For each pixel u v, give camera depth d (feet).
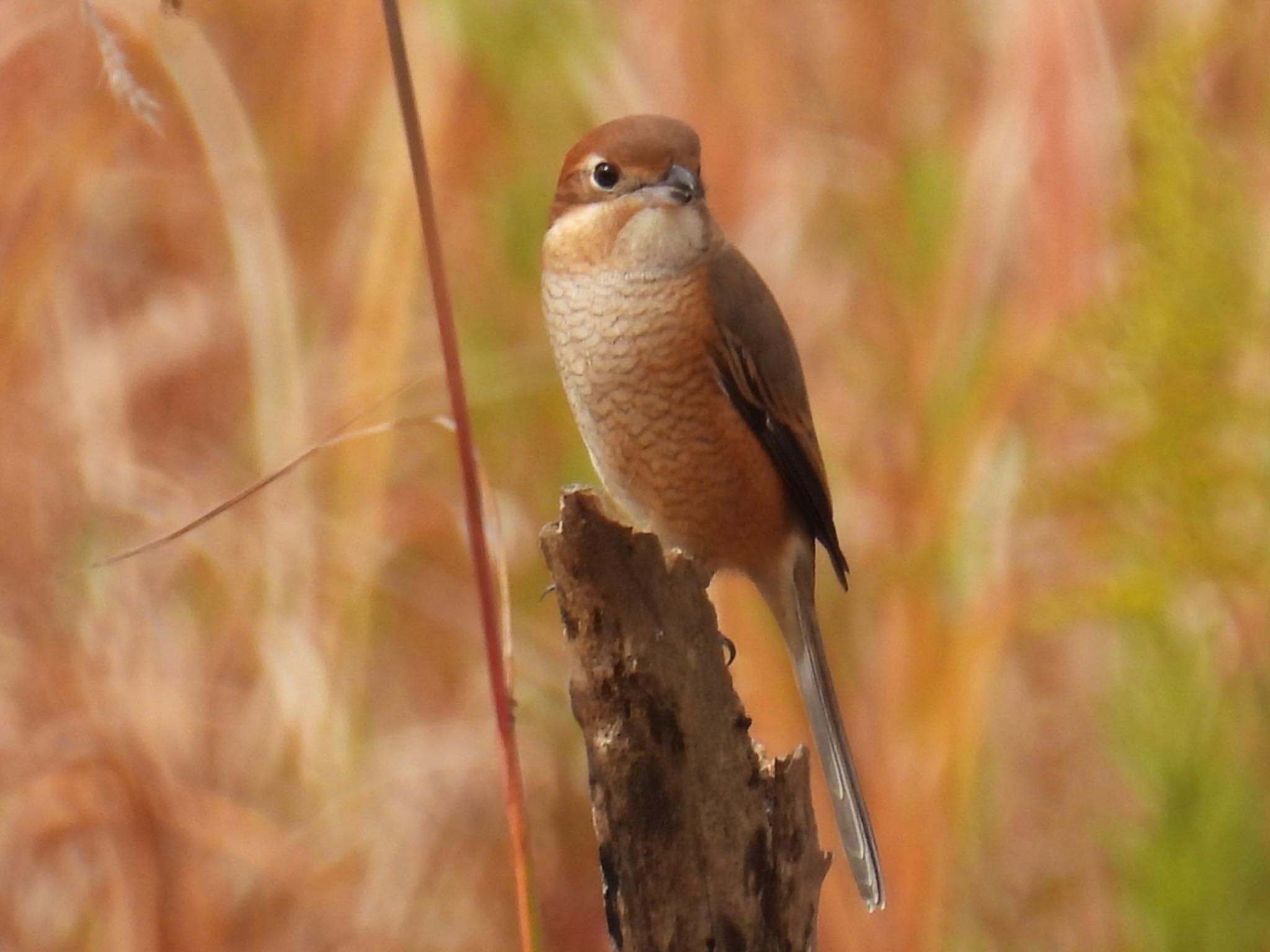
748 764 21.38
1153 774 31.53
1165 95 32.32
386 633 38.32
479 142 39.14
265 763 35.42
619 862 21.40
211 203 39.73
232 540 35.94
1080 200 35.55
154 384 38.78
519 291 38.81
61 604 35.22
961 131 40.55
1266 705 32.37
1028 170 36.14
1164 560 31.86
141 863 33.63
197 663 35.27
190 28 35.35
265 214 36.09
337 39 40.78
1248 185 33.04
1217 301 31.14
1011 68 36.73
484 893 36.60
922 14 43.65
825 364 38.73
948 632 34.27
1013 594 34.12
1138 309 31.53
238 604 35.68
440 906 36.11
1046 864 37.04
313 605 35.83
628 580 20.83
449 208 38.96
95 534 35.94
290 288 36.42
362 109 40.57
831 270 39.75
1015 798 37.93
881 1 43.21
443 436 38.37
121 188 39.47
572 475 36.50
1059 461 35.47
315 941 34.73
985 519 34.63
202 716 34.96
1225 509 31.63
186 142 38.78
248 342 37.24
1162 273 31.45
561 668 37.93
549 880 36.91
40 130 36.42
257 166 35.99
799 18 43.09
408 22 40.27
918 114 42.29
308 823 35.19
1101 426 36.27
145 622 35.22
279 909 34.83
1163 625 32.22
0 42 35.40
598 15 39.50
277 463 36.09
